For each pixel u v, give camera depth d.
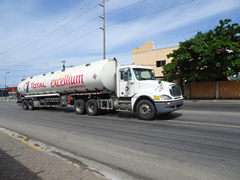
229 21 18.83
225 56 17.94
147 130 6.39
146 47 29.77
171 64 21.03
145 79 8.83
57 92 13.32
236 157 3.84
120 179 3.23
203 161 3.73
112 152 4.54
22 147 4.96
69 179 3.11
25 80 17.22
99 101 10.45
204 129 6.16
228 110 10.80
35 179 3.13
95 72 10.13
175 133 5.83
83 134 6.37
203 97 22.78
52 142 5.66
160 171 3.43
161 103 7.66
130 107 8.77
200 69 21.31
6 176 3.26
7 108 19.78
